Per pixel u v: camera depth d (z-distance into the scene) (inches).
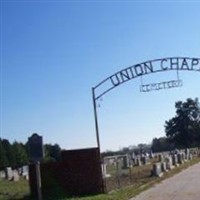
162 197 858.1
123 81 1007.0
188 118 5408.5
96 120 996.6
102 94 1003.3
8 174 1946.4
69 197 943.7
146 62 991.6
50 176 984.9
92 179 973.2
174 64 987.3
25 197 1001.5
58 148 3319.4
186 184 1090.7
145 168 1931.6
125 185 1149.7
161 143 5723.4
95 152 979.3
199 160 2464.3
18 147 3725.4
